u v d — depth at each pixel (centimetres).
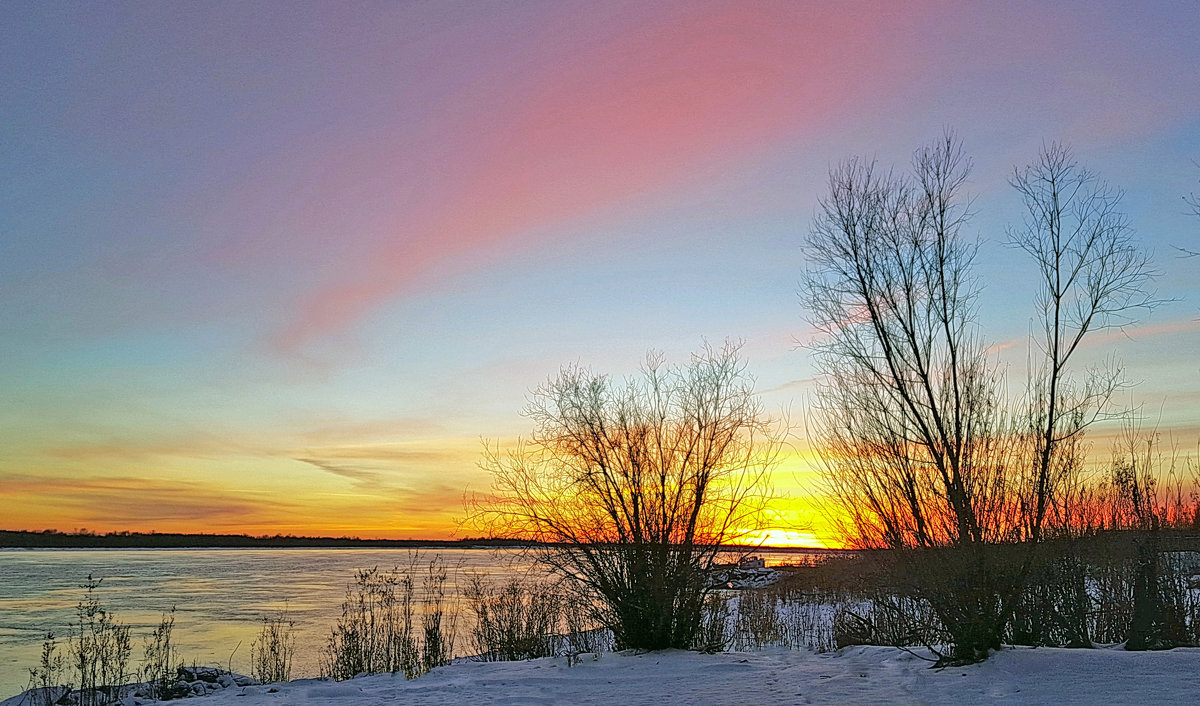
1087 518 1230
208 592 5066
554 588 1606
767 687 1085
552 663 1448
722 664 1317
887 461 1202
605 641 1684
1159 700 790
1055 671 957
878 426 1221
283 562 12169
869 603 1716
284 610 3738
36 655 2295
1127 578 1251
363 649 1716
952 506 1153
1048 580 1183
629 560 1541
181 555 17700
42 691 1552
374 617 1766
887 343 1236
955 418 1173
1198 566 1245
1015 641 1191
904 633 1334
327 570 8806
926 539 1159
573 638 1662
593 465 1552
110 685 1538
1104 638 1270
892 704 908
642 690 1130
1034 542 1124
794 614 2083
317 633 2809
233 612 3631
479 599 1734
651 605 1527
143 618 3353
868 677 1100
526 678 1291
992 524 1135
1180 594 1223
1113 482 1271
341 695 1223
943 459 1175
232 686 1641
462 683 1279
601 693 1127
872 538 1222
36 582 6316
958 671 1052
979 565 1118
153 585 5862
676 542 1550
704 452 1566
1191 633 1180
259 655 2180
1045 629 1220
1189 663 916
